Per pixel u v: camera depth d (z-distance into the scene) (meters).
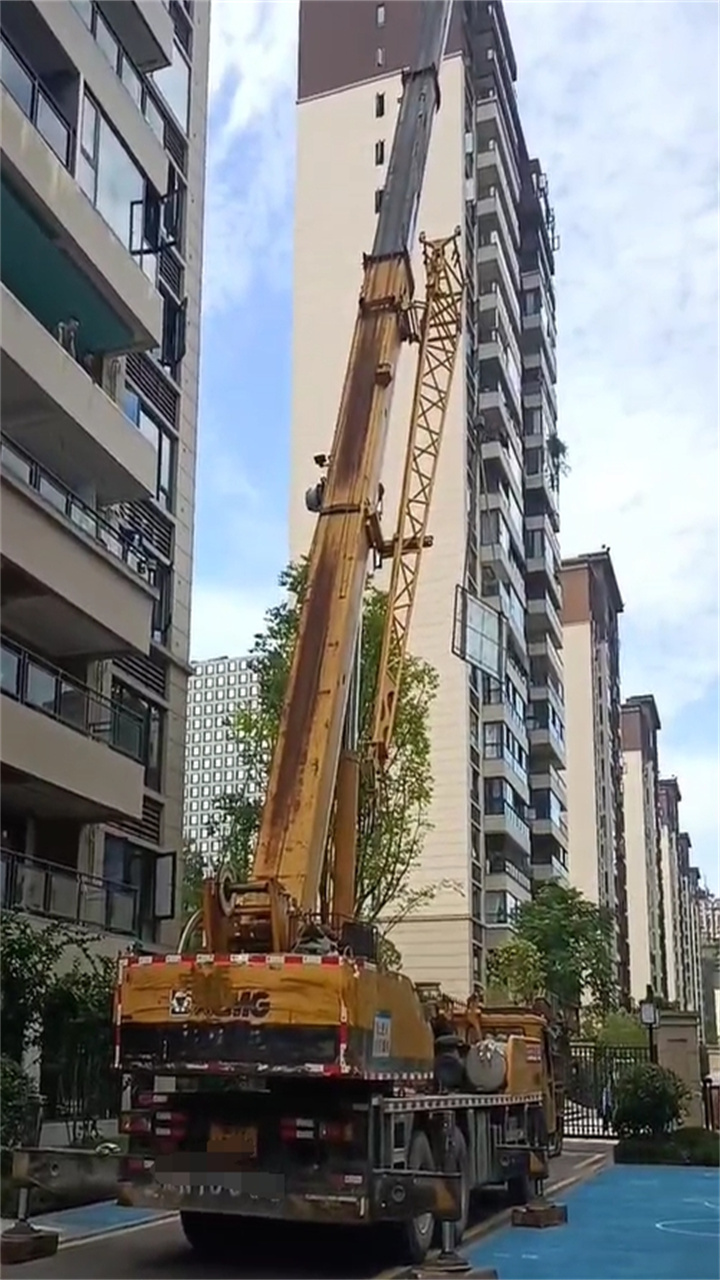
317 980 11.45
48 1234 12.43
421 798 26.25
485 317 55.97
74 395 20.58
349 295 53.22
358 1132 11.57
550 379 67.50
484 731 50.22
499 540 52.22
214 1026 11.58
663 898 124.62
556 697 63.59
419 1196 11.54
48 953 17.14
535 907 48.47
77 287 21.64
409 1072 12.78
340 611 14.26
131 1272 11.38
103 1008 17.50
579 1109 29.36
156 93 28.84
